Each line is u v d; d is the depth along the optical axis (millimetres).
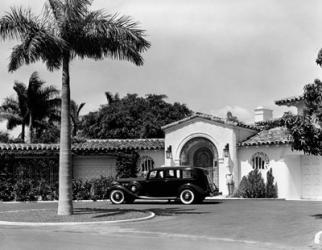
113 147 31578
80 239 13516
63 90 19422
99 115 48500
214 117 30516
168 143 31750
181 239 13484
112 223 17406
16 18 18516
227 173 29719
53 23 19062
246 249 11641
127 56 19750
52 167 31078
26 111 48625
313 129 16656
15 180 30625
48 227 16734
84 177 32062
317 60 16984
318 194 27844
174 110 48469
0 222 17953
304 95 17375
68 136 19469
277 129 30906
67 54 19422
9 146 30781
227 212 20500
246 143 29500
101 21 19203
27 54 18234
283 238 13391
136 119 47500
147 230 15445
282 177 28281
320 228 15219
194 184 25125
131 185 26094
